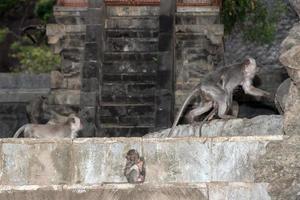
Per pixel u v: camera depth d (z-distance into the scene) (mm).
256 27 38750
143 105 34500
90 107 33438
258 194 21281
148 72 35438
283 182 21219
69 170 21609
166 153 21547
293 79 22078
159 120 32625
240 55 38625
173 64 33906
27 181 21609
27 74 40438
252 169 21391
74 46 35344
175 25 35031
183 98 34094
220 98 24375
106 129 33938
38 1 52156
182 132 24250
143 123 34156
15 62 52375
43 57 48312
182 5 35906
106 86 35031
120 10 36719
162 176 21469
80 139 21734
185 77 34594
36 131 25922
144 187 21406
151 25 36531
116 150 21609
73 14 35531
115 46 36062
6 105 39031
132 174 21391
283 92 24578
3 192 21562
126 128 33969
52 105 34844
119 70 35469
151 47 36062
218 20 35438
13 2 53344
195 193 21359
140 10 36719
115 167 21547
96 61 34406
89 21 35031
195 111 24703
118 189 21438
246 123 23438
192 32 35031
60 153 21688
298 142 21359
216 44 34875
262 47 38625
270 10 38969
